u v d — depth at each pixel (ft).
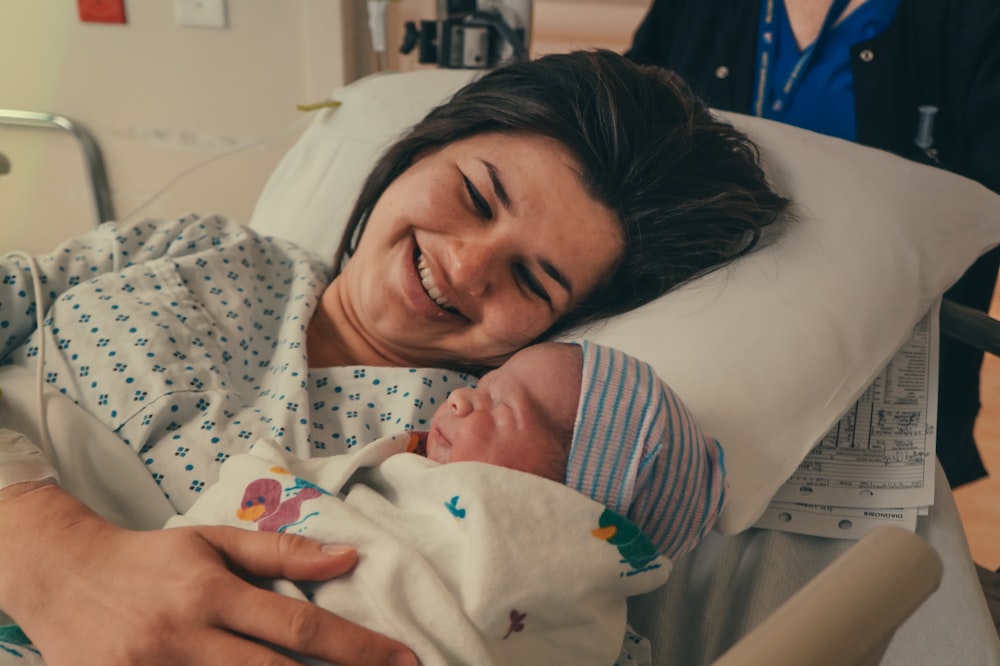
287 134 6.56
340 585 2.09
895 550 1.77
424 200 3.18
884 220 3.41
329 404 3.15
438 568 2.14
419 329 3.29
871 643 1.58
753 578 3.08
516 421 2.35
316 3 6.11
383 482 2.47
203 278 3.41
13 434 2.61
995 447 7.12
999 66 4.65
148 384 2.89
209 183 6.86
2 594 2.19
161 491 2.77
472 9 5.53
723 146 3.44
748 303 3.17
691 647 2.97
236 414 2.95
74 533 2.27
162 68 6.47
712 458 2.50
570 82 3.33
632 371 2.40
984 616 2.86
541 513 2.16
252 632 1.98
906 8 4.92
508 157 3.19
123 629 2.00
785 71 5.37
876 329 3.20
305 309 3.45
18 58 6.47
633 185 3.16
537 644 2.16
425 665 1.96
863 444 3.29
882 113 4.96
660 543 2.41
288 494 2.29
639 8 7.07
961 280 4.76
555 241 3.10
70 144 6.75
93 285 3.19
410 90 4.68
